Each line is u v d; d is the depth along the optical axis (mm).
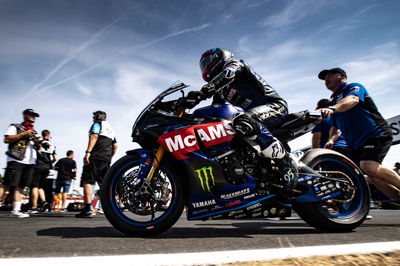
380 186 2928
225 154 2113
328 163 2652
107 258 1221
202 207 2021
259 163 2193
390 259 1309
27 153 4512
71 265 1126
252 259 1253
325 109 2447
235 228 2693
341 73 3428
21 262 1141
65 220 3709
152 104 2107
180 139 2023
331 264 1235
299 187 2318
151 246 1557
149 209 2023
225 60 2441
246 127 2070
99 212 5824
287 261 1261
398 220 3496
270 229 2584
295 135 2436
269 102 2426
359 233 2178
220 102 2604
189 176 2008
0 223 3146
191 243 1665
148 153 2064
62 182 7320
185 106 2027
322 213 2328
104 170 4824
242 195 2105
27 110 4629
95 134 4781
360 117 2879
